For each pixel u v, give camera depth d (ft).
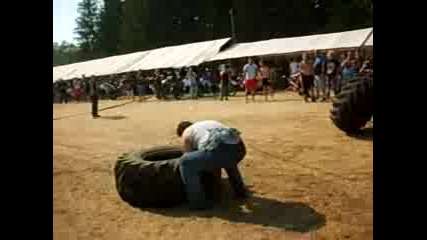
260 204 21.25
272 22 182.60
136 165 22.15
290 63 89.35
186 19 217.15
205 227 18.85
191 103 73.46
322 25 178.81
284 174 25.54
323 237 17.07
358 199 21.01
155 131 43.57
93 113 62.64
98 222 20.04
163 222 19.80
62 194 24.35
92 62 157.38
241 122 44.34
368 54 82.64
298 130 38.06
